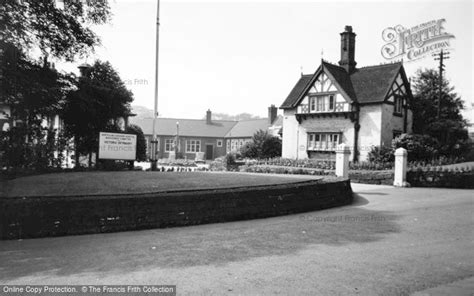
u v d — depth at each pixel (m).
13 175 13.00
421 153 24.16
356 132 26.78
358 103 26.70
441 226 8.41
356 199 13.21
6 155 14.84
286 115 31.42
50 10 12.55
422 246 6.63
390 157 24.17
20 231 7.03
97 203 7.60
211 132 54.50
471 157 27.88
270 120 47.72
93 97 18.33
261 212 9.55
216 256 5.89
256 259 5.74
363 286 4.61
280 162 28.16
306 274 5.04
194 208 8.58
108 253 6.01
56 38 13.49
